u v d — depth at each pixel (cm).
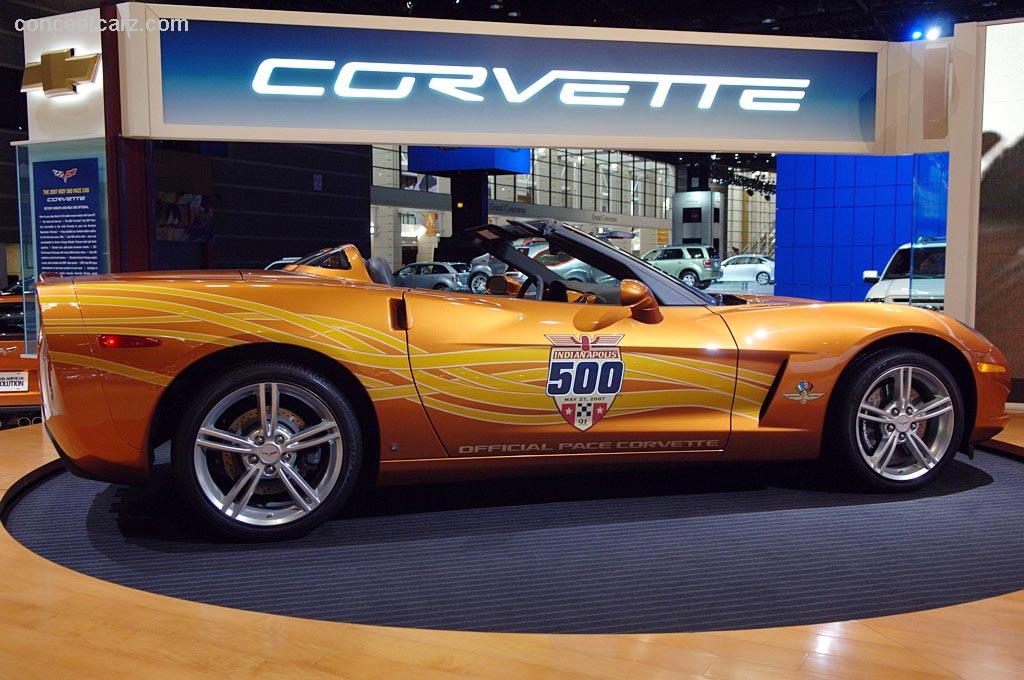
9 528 271
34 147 580
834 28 2264
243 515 255
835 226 1376
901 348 312
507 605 207
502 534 266
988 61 474
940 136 491
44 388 256
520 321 279
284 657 166
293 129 480
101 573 230
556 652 169
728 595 213
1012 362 480
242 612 189
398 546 254
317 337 257
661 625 195
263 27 472
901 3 2084
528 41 487
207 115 479
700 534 265
